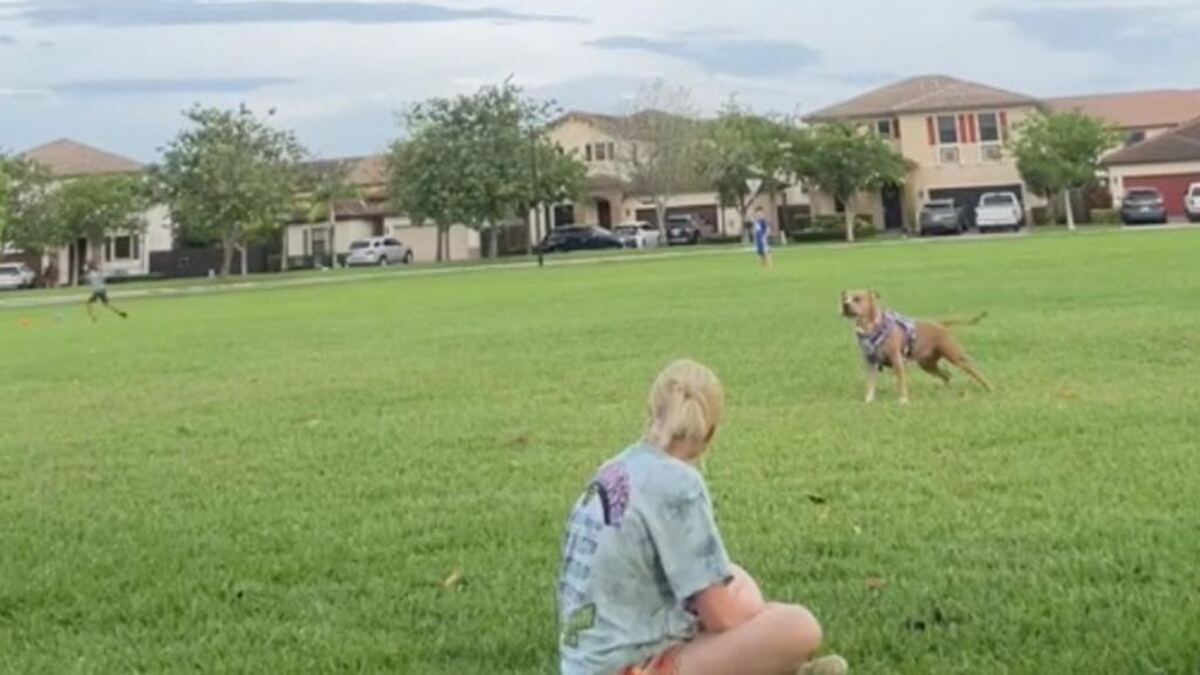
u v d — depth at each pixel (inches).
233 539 252.7
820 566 211.2
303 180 2571.4
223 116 2364.7
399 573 221.0
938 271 1084.5
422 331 764.6
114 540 257.0
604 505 128.0
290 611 201.3
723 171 2689.5
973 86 2827.3
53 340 892.0
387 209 2881.4
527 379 493.0
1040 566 203.6
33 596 216.5
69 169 2982.3
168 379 569.3
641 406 408.8
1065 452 297.3
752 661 127.0
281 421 413.4
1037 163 2448.3
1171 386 390.9
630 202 2957.7
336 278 1872.5
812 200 2773.1
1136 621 171.6
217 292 1648.6
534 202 2593.5
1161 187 2507.4
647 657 125.6
